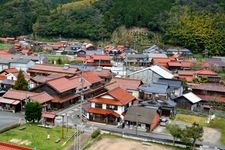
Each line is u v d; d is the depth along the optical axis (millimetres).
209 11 131000
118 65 87438
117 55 102688
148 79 67375
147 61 92000
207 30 117750
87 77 62344
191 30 119688
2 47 120125
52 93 52844
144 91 57344
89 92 59125
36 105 43750
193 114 53219
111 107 47500
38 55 92875
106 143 39344
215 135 44062
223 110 55781
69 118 47656
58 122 45469
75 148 36844
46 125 43438
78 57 99125
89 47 114375
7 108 50156
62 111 50969
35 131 41406
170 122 48594
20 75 56094
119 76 73500
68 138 39750
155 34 129125
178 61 89500
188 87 65250
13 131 40938
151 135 42500
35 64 73562
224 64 90938
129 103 50062
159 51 109750
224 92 58781
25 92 52031
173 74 74188
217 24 120000
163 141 40031
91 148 37531
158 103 51219
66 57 100875
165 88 57844
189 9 134250
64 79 56469
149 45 122812
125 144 39344
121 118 46750
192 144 38906
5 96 51000
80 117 46562
